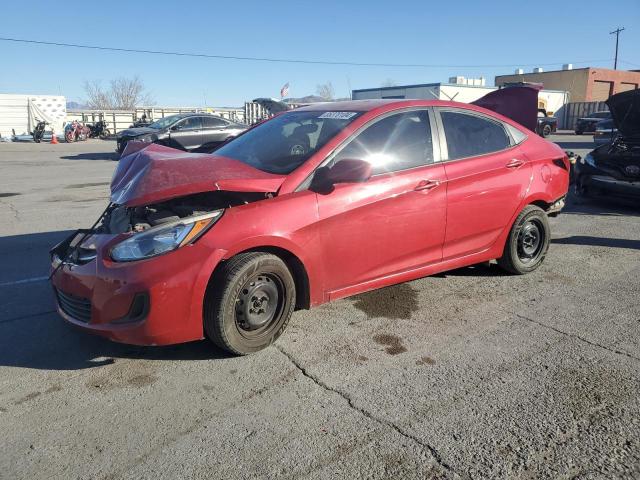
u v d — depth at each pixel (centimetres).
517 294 472
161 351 367
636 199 820
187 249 325
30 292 483
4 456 261
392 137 412
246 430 281
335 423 286
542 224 516
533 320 418
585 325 409
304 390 319
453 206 436
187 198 376
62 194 1062
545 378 331
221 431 280
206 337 355
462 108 467
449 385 324
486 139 476
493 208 467
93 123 3491
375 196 389
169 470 251
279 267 354
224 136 1781
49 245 652
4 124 3406
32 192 1089
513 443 269
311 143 396
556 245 639
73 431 280
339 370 343
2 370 343
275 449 265
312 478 245
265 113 2645
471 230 457
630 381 327
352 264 390
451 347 374
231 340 345
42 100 3466
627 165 827
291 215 354
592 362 351
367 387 322
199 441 272
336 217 372
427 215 420
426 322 415
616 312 433
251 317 352
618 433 276
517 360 355
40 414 296
